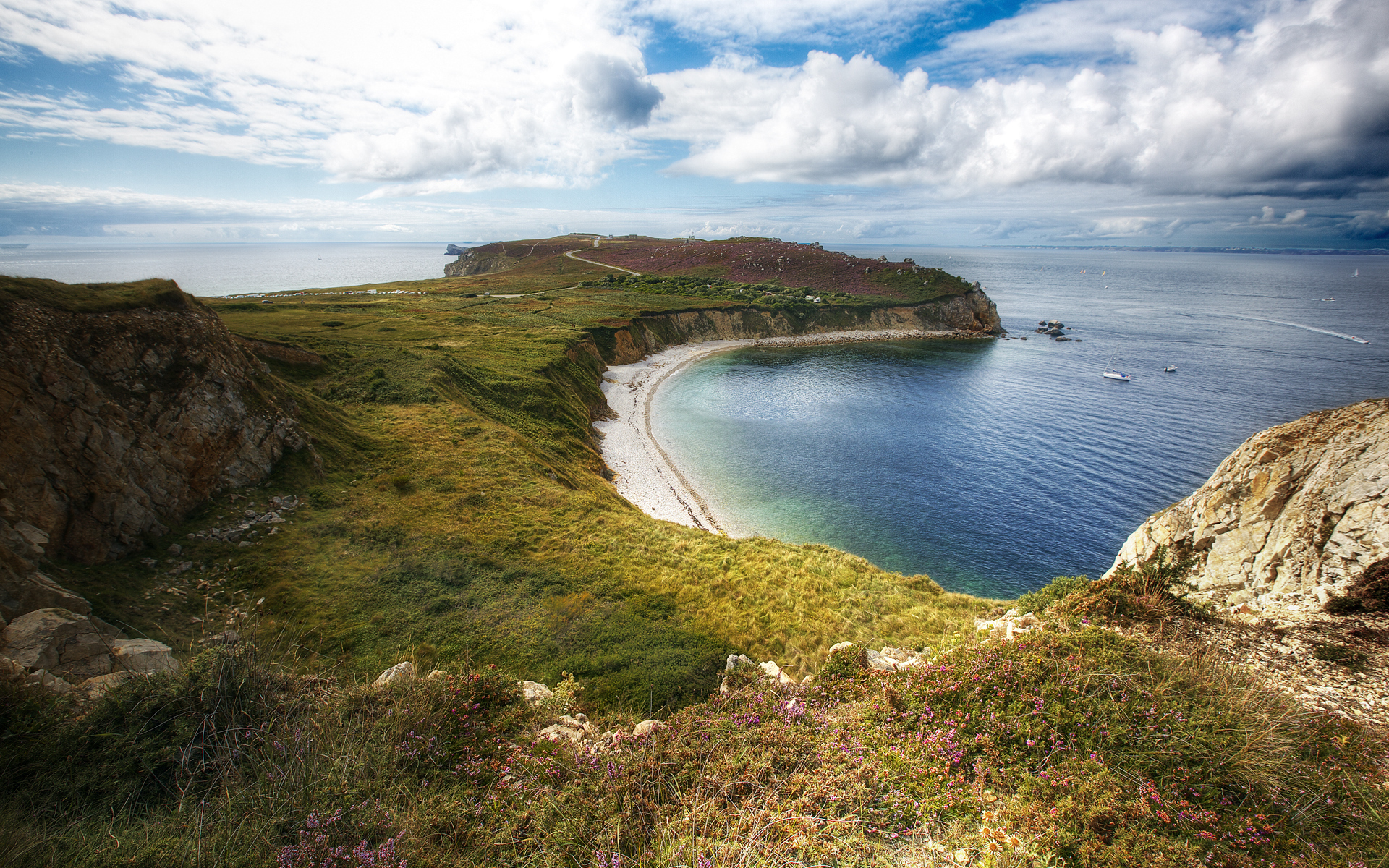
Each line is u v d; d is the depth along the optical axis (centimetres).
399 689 875
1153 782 587
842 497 4997
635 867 518
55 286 2319
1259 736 618
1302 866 501
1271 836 532
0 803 611
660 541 2873
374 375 4600
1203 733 629
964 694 759
